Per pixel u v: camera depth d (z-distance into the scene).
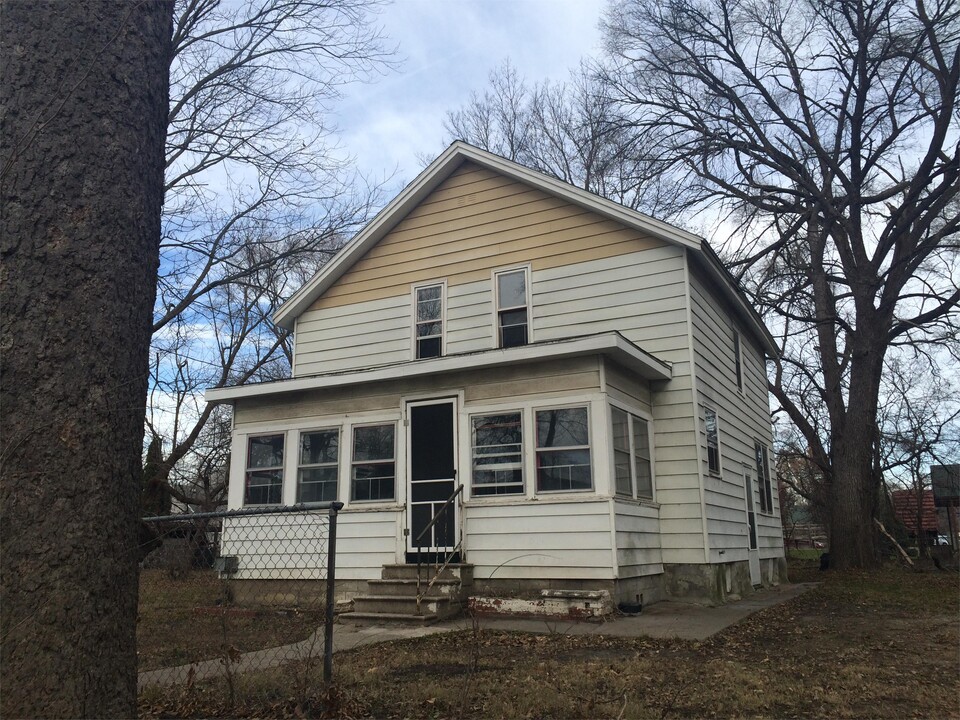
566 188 14.13
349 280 16.17
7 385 3.49
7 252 3.62
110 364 3.70
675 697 5.66
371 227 15.72
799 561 30.30
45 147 3.74
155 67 4.21
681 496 12.67
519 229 14.66
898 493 40.69
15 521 3.38
